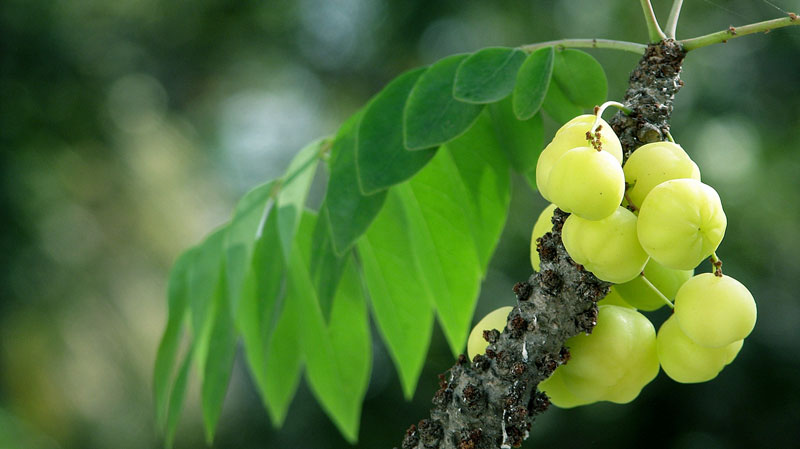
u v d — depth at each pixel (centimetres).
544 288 156
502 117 225
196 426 983
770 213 811
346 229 202
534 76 190
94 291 941
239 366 1020
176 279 259
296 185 229
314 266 220
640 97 164
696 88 825
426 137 193
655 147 151
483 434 161
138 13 1173
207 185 1134
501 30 986
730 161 814
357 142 202
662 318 688
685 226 139
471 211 239
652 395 801
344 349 268
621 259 144
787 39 812
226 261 227
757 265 804
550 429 836
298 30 1173
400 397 927
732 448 769
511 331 159
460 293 250
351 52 1134
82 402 895
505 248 909
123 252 986
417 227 248
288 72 1208
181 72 1215
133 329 941
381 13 1069
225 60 1220
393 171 198
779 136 823
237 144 1230
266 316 236
